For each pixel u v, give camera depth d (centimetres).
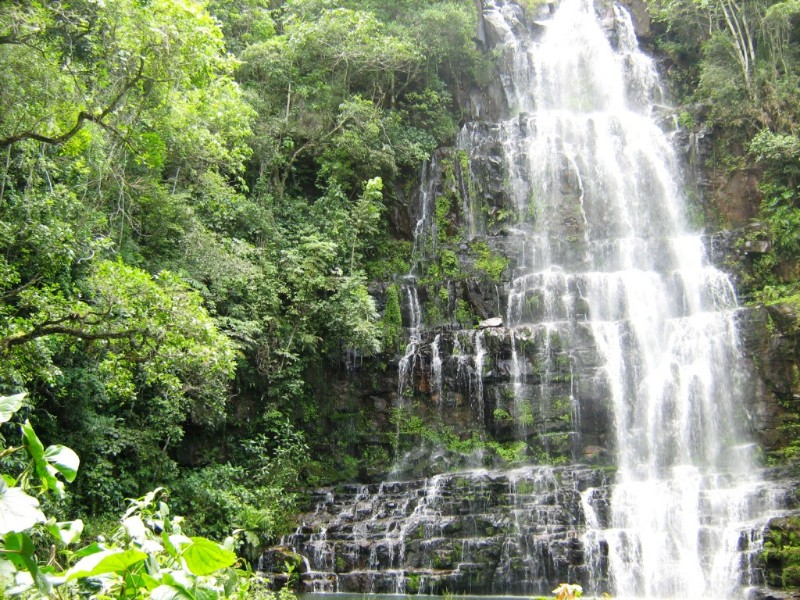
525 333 2028
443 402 2053
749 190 2414
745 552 1439
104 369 1208
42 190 1389
